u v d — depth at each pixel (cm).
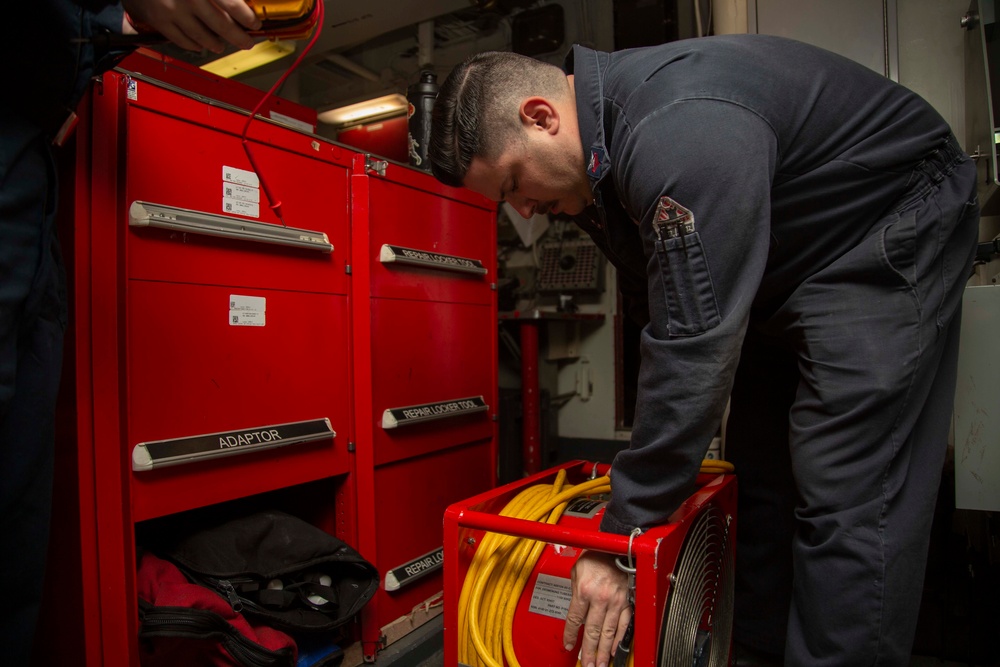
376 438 148
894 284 89
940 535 144
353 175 146
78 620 100
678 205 75
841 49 185
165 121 110
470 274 183
